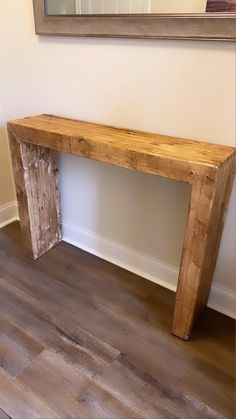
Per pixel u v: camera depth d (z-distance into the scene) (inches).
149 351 57.5
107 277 75.2
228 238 60.2
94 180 75.0
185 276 54.1
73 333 60.4
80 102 69.0
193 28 49.4
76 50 64.2
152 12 52.1
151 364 55.1
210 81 52.2
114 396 49.7
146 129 62.6
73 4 59.6
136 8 53.3
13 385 50.8
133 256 76.5
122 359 55.7
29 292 70.0
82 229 84.0
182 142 55.9
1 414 46.9
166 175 49.1
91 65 63.7
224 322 64.2
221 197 50.1
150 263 74.3
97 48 61.4
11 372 52.8
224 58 49.6
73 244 86.8
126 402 48.9
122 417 47.0
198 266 51.9
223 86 51.4
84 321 63.2
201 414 47.8
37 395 49.5
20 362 54.5
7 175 93.5
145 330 61.6
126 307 66.9
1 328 61.0
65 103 71.5
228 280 64.0
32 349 56.9
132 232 74.5
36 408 47.7
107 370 53.7
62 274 75.6
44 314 64.5
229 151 51.1
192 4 48.4
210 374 53.8
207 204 46.6
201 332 61.7
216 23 47.4
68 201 83.1
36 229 78.0
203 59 51.4
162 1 50.6
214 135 55.4
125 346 58.2
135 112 62.5
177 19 50.1
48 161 75.2
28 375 52.4
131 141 55.3
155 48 55.0
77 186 79.0
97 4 57.0
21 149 67.1
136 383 51.8
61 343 58.3
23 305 66.5
